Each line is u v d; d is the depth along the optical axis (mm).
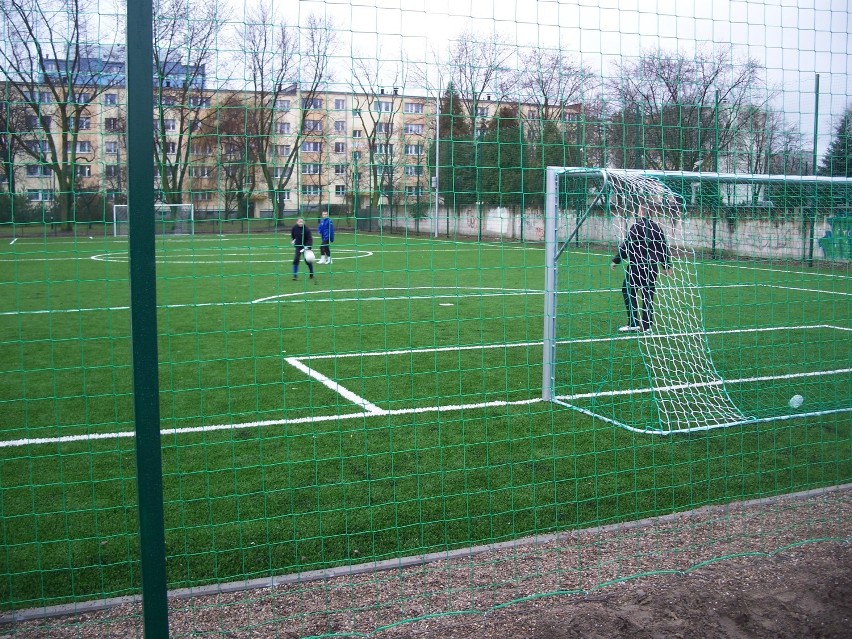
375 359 9344
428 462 5586
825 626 3209
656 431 6246
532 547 4090
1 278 18375
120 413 6961
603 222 8047
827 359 9469
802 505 4727
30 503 4836
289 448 5812
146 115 2432
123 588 3750
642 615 3287
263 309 13727
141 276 2504
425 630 3211
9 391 7793
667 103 5492
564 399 7371
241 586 3648
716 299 13680
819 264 10828
